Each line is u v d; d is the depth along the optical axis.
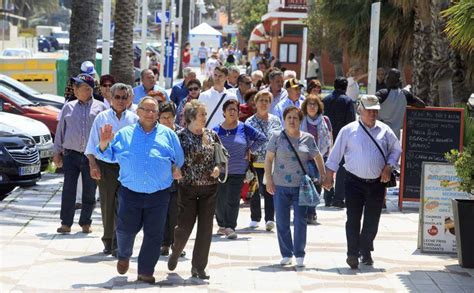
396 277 23.81
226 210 28.78
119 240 22.36
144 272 22.34
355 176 24.61
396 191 38.72
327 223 31.58
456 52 49.69
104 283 22.34
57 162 28.66
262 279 23.28
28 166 38.25
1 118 42.97
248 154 29.00
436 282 23.30
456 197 27.00
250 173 29.17
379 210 24.88
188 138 22.84
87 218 28.75
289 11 135.25
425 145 34.12
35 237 28.05
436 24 43.75
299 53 136.12
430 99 44.78
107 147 22.28
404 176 34.34
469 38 25.52
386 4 66.62
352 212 24.69
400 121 33.91
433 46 44.09
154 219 22.12
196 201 23.09
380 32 70.12
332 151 24.88
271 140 24.94
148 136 21.97
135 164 21.73
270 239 28.78
